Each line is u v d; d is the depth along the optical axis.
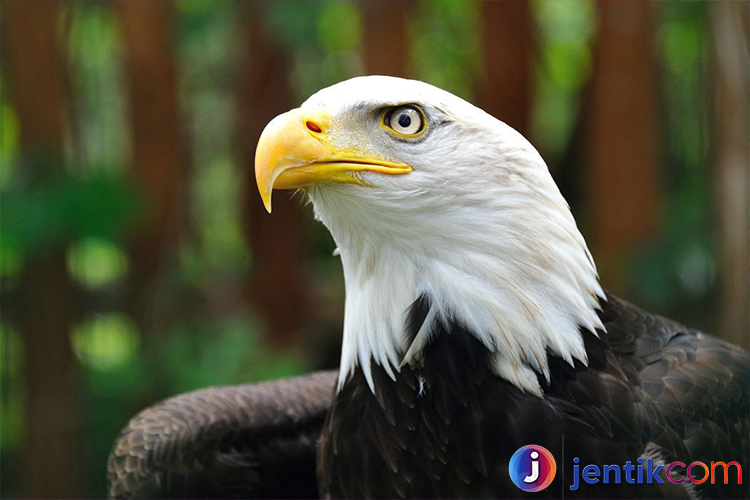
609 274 19.06
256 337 19.12
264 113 21.20
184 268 21.30
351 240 7.37
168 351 18.97
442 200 6.91
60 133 18.69
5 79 19.31
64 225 17.27
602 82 18.86
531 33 20.39
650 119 18.81
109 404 19.67
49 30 18.52
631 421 6.97
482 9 19.83
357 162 6.98
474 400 7.08
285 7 17.92
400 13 19.06
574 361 7.00
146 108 19.33
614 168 18.94
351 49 22.84
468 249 6.95
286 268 21.62
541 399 6.96
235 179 23.41
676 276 18.70
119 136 22.27
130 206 17.89
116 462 9.42
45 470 19.16
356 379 7.58
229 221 24.94
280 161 7.01
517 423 6.97
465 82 24.69
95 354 21.55
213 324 19.45
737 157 15.79
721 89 15.95
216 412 9.59
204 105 24.05
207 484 9.46
